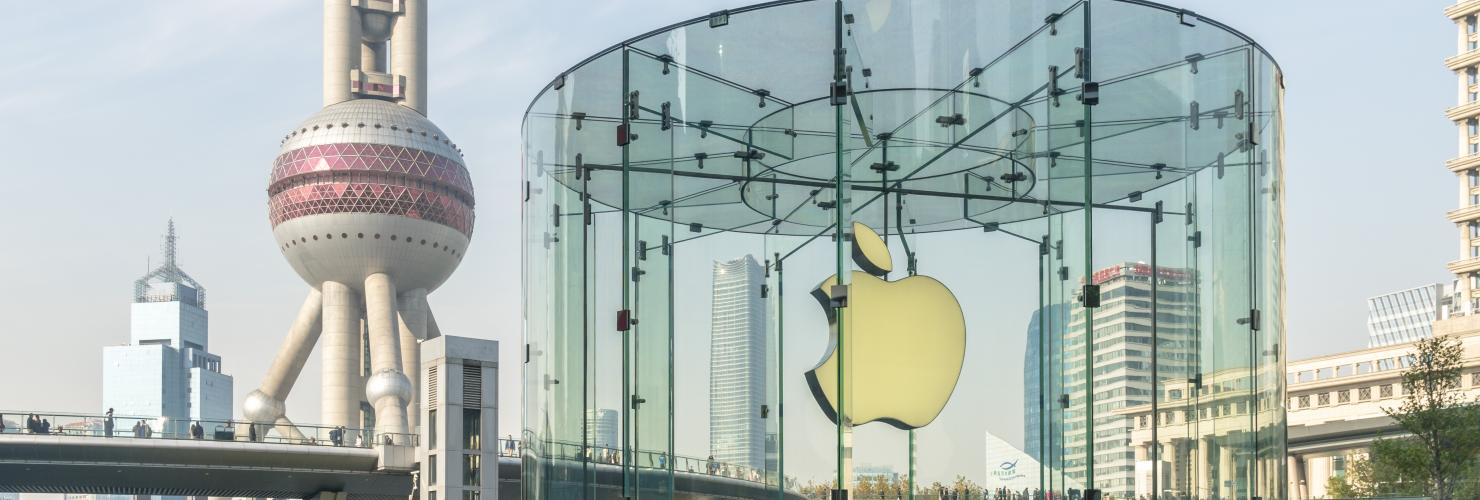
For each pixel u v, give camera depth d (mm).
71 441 88000
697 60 16750
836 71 15711
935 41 15688
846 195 15352
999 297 15438
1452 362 57219
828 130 15680
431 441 78938
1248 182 16531
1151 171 15641
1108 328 15125
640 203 17250
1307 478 141625
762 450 15703
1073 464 15008
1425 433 56531
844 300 15195
